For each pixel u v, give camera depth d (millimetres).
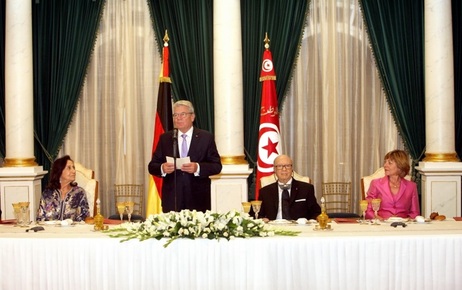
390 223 5082
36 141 8664
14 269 4504
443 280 4387
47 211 5883
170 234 4387
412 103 8430
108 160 8828
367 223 5086
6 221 5414
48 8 8625
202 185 5922
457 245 4379
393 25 8438
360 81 8617
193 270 4367
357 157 8648
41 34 8633
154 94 8727
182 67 8484
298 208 5801
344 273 4359
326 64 8578
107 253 4426
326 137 8578
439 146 7961
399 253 4375
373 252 4363
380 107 8641
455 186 7945
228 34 7957
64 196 5949
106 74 8766
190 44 8492
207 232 4371
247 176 7926
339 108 8625
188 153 5965
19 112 8172
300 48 8555
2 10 8562
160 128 7605
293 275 4344
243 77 8438
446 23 7922
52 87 8633
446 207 7945
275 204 5816
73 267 4457
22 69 8172
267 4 8461
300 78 8617
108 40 8750
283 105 8609
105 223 5277
